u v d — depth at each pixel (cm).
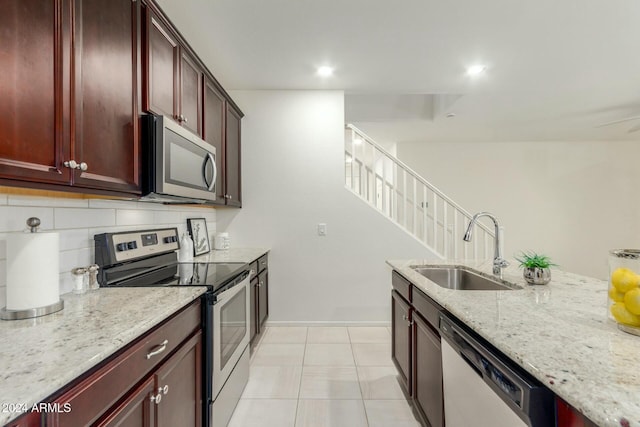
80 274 133
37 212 124
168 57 167
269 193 319
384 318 320
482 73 274
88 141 109
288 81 293
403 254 319
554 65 258
